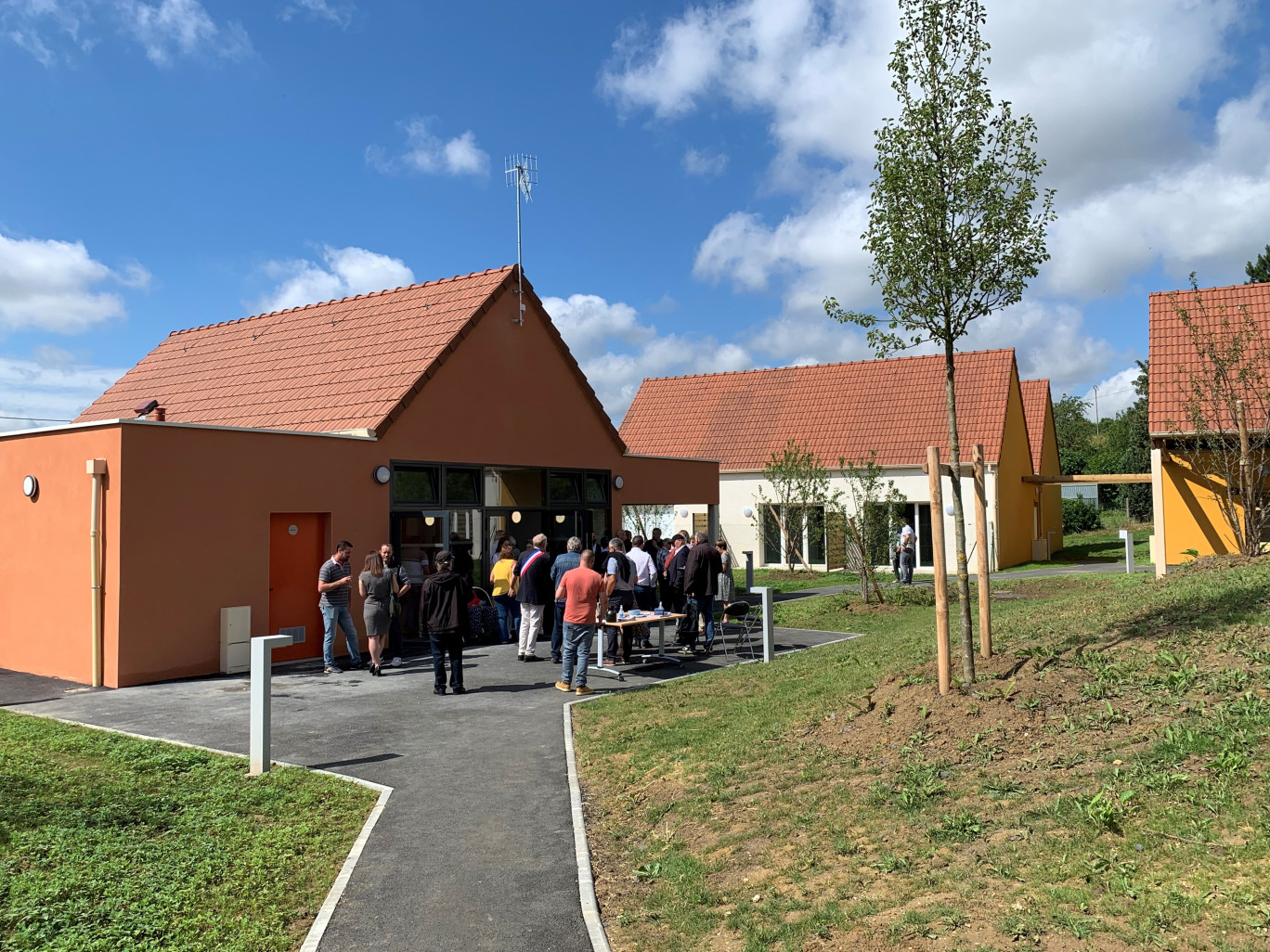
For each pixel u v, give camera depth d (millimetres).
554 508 18516
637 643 14281
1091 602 11992
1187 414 16078
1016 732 6273
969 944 4090
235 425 16938
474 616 15203
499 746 8641
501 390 17359
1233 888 4066
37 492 12539
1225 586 10078
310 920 5141
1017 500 32500
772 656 12836
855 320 8148
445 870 5762
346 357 17469
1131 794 4949
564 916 5141
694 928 4809
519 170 18234
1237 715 5707
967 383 33000
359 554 14492
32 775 7391
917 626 14680
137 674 11602
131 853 5891
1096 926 4020
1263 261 37781
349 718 9773
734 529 34125
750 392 38281
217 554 12516
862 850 5238
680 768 7379
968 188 7430
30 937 4758
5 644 12969
